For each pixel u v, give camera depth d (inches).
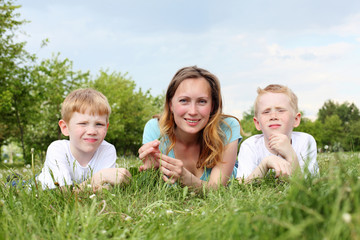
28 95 767.7
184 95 123.1
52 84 804.6
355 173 85.1
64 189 95.3
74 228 65.1
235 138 138.2
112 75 1278.3
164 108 137.9
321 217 45.0
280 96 143.6
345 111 2476.6
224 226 55.7
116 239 59.5
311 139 147.9
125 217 78.3
